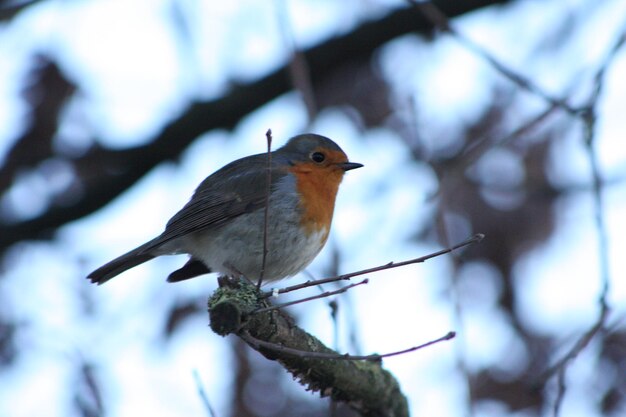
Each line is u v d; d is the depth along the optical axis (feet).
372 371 31.65
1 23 45.70
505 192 47.85
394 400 32.12
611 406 40.96
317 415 42.93
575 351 29.50
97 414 39.29
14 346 42.96
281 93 52.16
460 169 32.91
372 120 49.62
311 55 51.24
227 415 43.11
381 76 50.83
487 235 46.88
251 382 43.55
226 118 52.37
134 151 52.37
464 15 50.47
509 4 50.24
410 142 46.39
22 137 50.08
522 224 47.16
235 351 43.88
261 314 28.43
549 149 48.98
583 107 32.99
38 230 53.47
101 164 52.29
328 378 30.68
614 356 40.81
